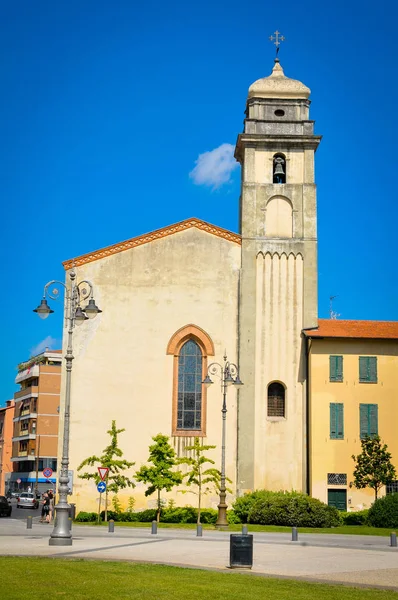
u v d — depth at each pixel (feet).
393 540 107.45
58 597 52.13
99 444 161.07
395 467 159.12
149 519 152.87
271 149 174.19
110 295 166.81
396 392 162.20
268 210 171.22
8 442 407.85
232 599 53.47
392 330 168.25
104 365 164.14
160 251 168.96
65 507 93.76
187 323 166.09
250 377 162.61
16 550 84.58
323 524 142.61
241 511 150.92
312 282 166.91
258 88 176.35
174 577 63.46
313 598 55.06
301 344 164.55
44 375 351.05
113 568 67.46
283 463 159.84
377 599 55.67
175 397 163.32
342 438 159.53
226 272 168.55
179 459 148.25
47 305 98.17
